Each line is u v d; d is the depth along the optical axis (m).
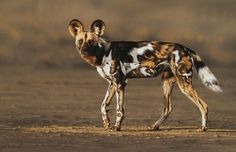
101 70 37.78
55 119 43.62
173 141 33.94
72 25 37.88
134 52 37.69
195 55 38.25
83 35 37.53
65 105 51.56
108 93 38.12
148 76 38.03
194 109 49.97
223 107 52.31
